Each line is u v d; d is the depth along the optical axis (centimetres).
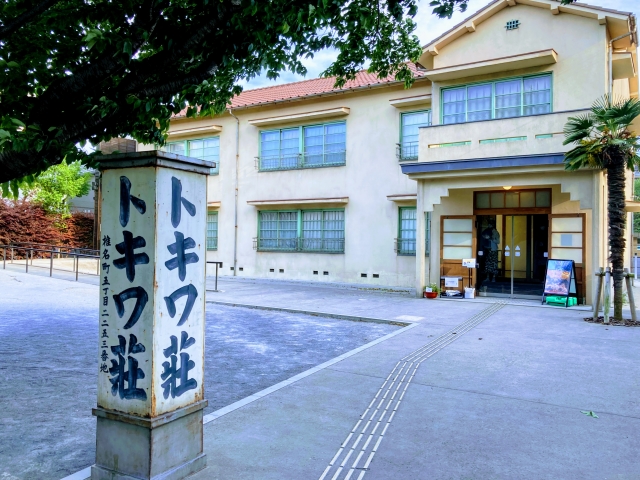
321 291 1492
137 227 302
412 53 760
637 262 2423
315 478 321
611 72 1262
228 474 323
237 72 570
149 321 295
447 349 709
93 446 376
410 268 1541
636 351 696
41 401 484
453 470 334
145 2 388
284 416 436
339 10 487
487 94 1320
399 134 1568
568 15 1220
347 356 666
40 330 844
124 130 448
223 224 1934
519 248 1313
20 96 419
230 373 608
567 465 342
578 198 1109
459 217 1361
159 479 294
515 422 424
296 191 1764
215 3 385
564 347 722
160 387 298
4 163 348
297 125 1766
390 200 1564
